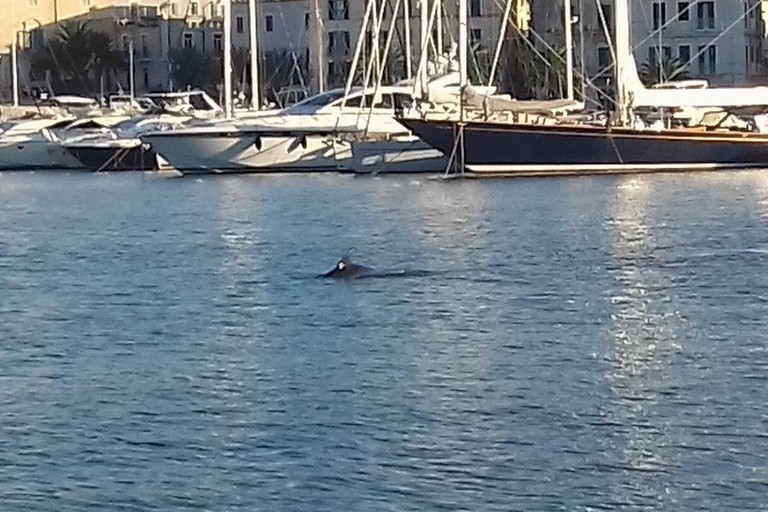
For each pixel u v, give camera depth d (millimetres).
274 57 184500
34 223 78750
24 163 130875
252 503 25375
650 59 167000
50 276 55312
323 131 103688
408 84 103062
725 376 33750
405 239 62812
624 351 37000
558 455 27656
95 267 57625
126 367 36750
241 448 28672
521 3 141750
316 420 30672
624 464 26938
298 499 25500
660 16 167375
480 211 73750
